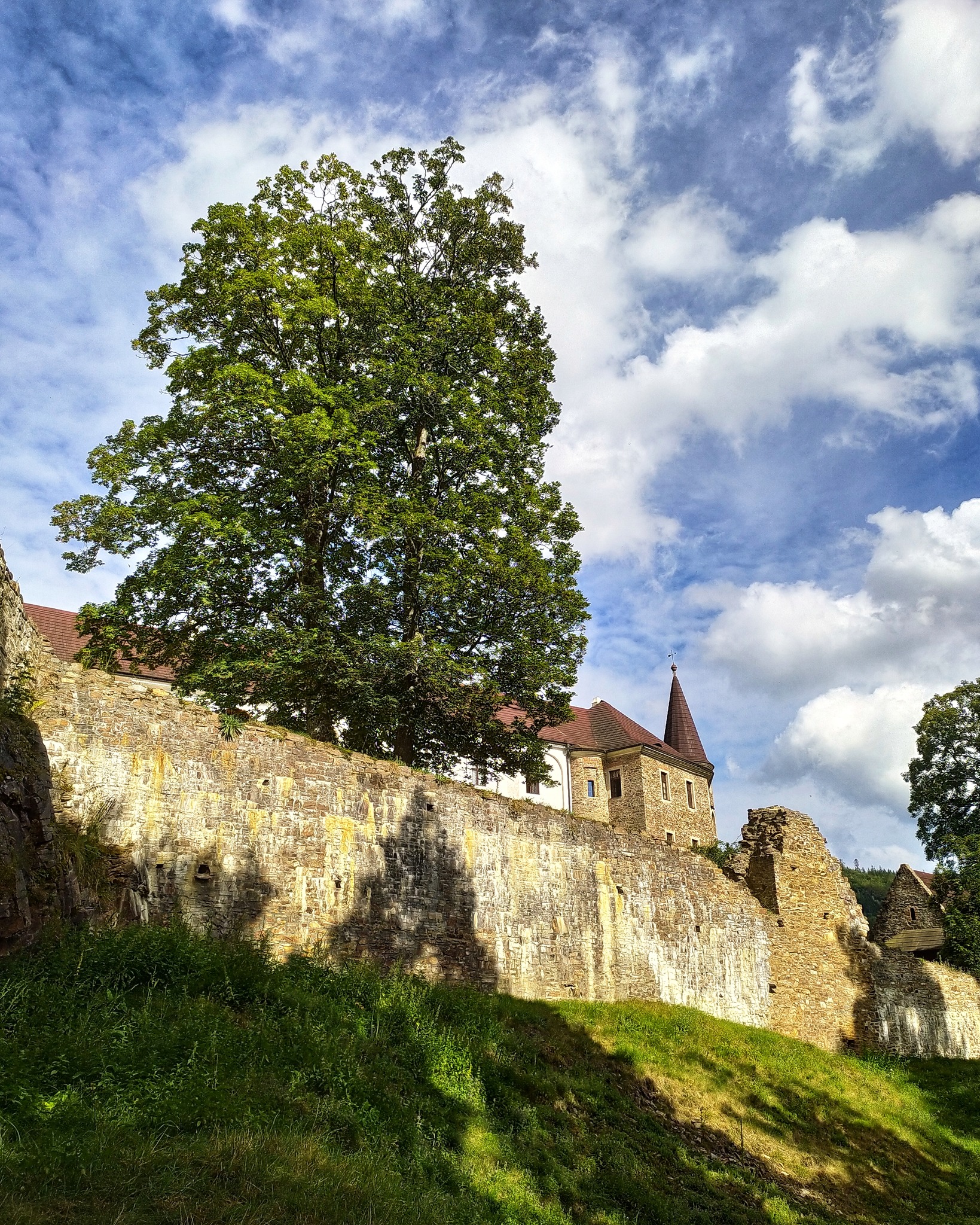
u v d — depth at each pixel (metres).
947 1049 26.81
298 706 22.58
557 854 19.66
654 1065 16.67
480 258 26.00
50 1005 9.15
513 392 24.45
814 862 26.17
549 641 23.83
